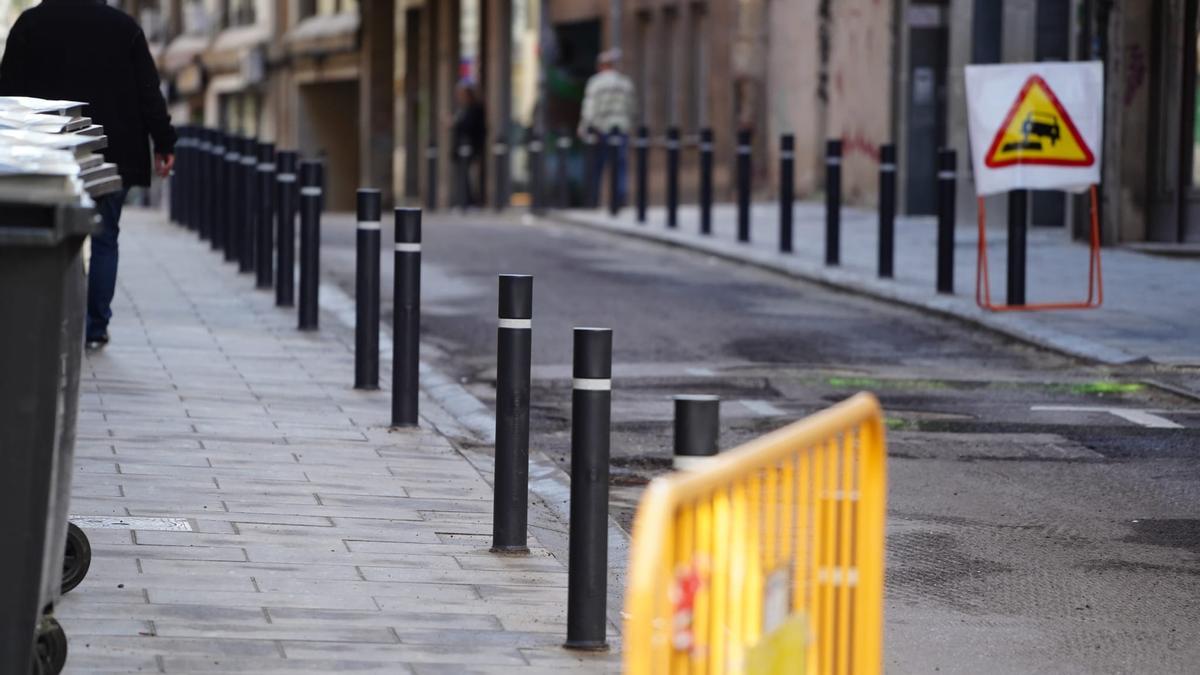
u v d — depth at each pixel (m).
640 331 27.00
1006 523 14.88
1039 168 27.91
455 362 24.19
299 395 19.80
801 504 7.18
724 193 62.19
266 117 95.88
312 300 24.92
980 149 27.91
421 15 82.31
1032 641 11.62
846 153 54.66
